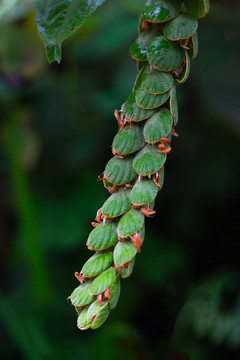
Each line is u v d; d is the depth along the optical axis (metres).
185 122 1.38
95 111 1.36
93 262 0.52
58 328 1.20
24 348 1.11
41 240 1.23
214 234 1.44
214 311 1.17
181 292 1.39
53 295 1.25
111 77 1.37
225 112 1.02
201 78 1.06
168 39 0.52
